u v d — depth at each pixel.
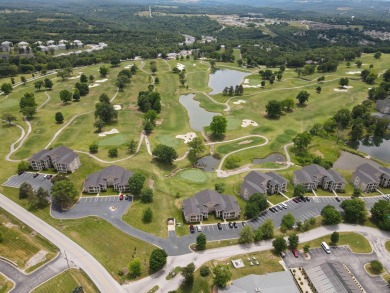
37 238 116.62
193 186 150.38
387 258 110.38
